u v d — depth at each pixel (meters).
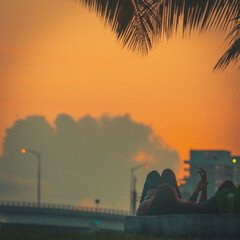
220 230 21.83
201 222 22.08
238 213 23.58
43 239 19.84
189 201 24.27
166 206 24.17
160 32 27.12
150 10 27.08
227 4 26.56
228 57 28.12
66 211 187.62
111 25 27.50
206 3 26.45
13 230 22.06
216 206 23.94
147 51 27.30
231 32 27.41
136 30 27.25
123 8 27.17
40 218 185.38
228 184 25.69
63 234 21.16
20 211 183.75
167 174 26.52
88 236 20.88
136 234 24.11
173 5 26.73
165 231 22.92
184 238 22.16
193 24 26.69
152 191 26.31
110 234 21.73
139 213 25.27
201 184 25.22
